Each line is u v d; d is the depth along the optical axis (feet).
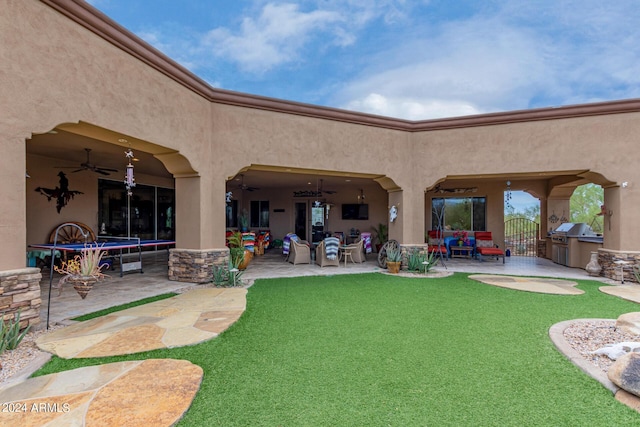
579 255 35.55
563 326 15.83
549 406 9.53
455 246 44.16
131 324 16.17
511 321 16.96
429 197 48.57
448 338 14.62
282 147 29.89
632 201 27.96
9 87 14.89
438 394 10.17
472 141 32.63
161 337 14.52
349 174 33.65
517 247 51.70
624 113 28.35
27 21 15.53
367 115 32.65
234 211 59.82
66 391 10.15
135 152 31.14
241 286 25.32
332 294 22.75
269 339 14.49
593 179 30.78
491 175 33.12
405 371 11.60
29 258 31.14
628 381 9.82
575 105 29.40
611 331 15.19
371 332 15.38
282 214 59.00
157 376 11.05
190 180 26.66
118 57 19.86
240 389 10.43
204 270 26.45
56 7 16.62
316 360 12.46
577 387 10.52
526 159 30.99
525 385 10.66
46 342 13.85
